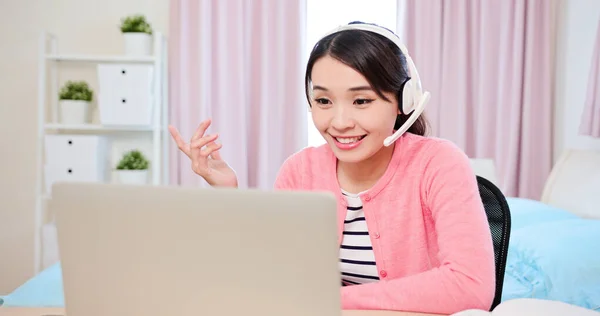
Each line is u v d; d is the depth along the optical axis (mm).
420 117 1144
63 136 2652
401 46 922
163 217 559
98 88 2953
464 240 880
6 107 2959
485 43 2814
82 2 2943
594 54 2359
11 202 2975
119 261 590
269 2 2875
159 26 2967
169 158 2920
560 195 2428
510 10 2787
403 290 847
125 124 2686
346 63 875
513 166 2807
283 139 2928
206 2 2844
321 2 3008
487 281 850
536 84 2834
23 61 2953
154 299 587
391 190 1048
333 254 524
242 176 2877
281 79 2893
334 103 913
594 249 1690
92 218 589
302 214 521
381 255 1042
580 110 2641
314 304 542
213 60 2896
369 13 3004
